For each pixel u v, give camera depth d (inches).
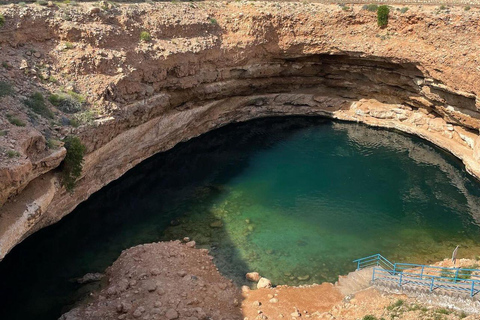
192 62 1464.1
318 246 1107.3
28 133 895.7
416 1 1686.8
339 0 1793.8
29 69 1114.1
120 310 822.5
